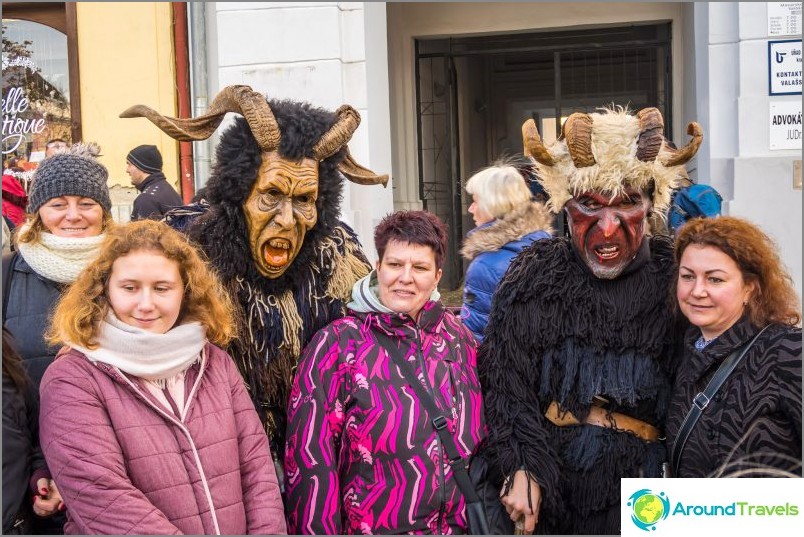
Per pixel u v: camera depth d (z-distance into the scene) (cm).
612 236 225
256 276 231
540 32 721
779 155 500
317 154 229
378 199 545
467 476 218
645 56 738
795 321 213
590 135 223
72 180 246
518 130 822
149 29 584
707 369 212
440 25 715
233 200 226
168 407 194
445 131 748
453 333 235
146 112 233
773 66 498
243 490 204
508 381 237
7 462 200
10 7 599
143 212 482
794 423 201
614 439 230
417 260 221
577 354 233
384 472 213
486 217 313
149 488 187
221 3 525
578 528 235
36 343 237
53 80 604
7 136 608
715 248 209
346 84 525
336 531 213
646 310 231
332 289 244
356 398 216
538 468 230
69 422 185
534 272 239
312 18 518
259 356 233
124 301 194
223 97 232
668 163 230
